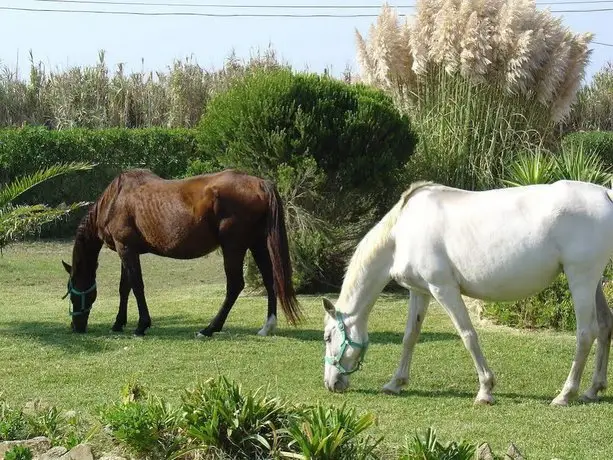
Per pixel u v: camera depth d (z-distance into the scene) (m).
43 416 6.08
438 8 15.45
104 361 8.76
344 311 7.47
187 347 9.41
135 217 10.12
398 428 6.41
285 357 8.93
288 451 5.32
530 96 15.48
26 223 10.27
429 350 9.24
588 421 6.57
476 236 7.03
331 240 13.66
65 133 20.52
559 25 15.24
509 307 10.68
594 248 6.84
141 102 27.20
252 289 13.70
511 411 6.89
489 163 15.08
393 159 13.67
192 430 5.40
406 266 7.25
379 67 16.22
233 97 13.62
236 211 9.75
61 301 12.93
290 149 13.25
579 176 12.33
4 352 9.17
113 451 5.55
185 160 21.33
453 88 15.42
